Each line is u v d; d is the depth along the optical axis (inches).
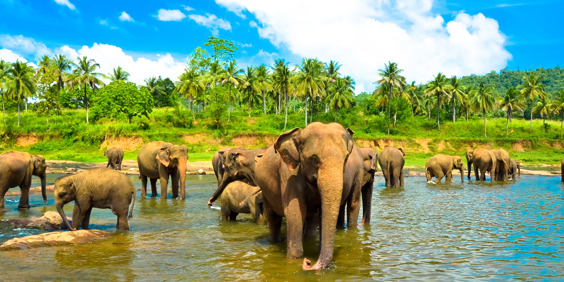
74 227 356.8
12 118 2620.6
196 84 2829.7
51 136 2271.2
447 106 4389.8
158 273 232.1
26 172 505.4
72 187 352.8
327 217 208.4
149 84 4131.4
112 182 361.1
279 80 2960.1
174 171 620.1
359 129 3014.3
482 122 3329.2
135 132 2327.8
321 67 3284.9
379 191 729.0
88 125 2342.5
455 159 980.6
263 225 390.0
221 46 3422.7
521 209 492.7
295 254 253.4
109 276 226.4
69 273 231.6
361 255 269.3
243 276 222.8
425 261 254.7
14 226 383.6
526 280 216.7
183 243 310.7
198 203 557.0
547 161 2069.4
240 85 3024.1
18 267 243.0
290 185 241.1
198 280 217.9
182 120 2637.8
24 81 2474.2
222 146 2390.5
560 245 299.3
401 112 3176.7
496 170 1039.6
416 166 1665.8
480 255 269.7
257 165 285.1
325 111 3513.8
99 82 2642.7
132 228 375.2
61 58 3107.8
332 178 207.6
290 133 230.1
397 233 343.9
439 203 552.7
